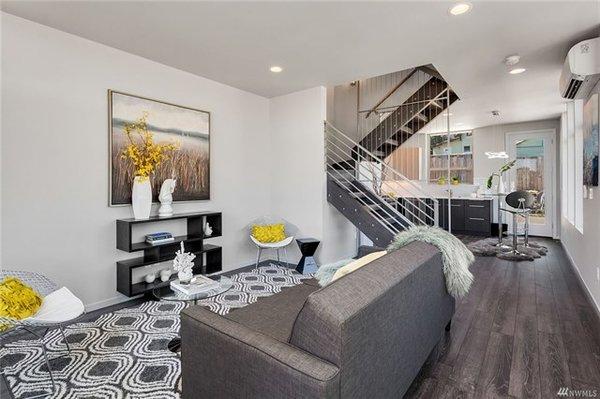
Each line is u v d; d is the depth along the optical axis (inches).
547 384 74.0
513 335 97.4
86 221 118.6
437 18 100.7
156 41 119.6
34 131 106.0
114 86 125.6
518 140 266.8
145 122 134.8
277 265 184.7
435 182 301.9
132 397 70.5
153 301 129.5
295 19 103.0
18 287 76.2
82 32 112.6
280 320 72.0
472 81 156.6
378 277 55.9
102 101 122.5
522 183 265.6
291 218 186.7
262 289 143.0
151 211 138.3
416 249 75.8
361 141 234.2
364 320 47.4
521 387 73.0
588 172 125.5
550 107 207.0
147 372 79.7
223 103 168.7
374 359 50.9
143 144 134.0
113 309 120.7
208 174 159.8
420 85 220.1
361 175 207.8
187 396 57.4
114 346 92.5
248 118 182.5
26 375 78.4
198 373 55.1
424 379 76.1
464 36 112.2
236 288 144.1
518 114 230.4
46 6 96.3
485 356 85.9
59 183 111.8
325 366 41.9
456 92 174.2
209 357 52.9
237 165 176.7
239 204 178.4
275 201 193.6
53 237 110.7
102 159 122.6
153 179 138.0
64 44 112.4
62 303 82.5
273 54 131.0
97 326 105.6
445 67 139.8
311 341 45.0
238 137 177.2
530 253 200.4
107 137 124.0
